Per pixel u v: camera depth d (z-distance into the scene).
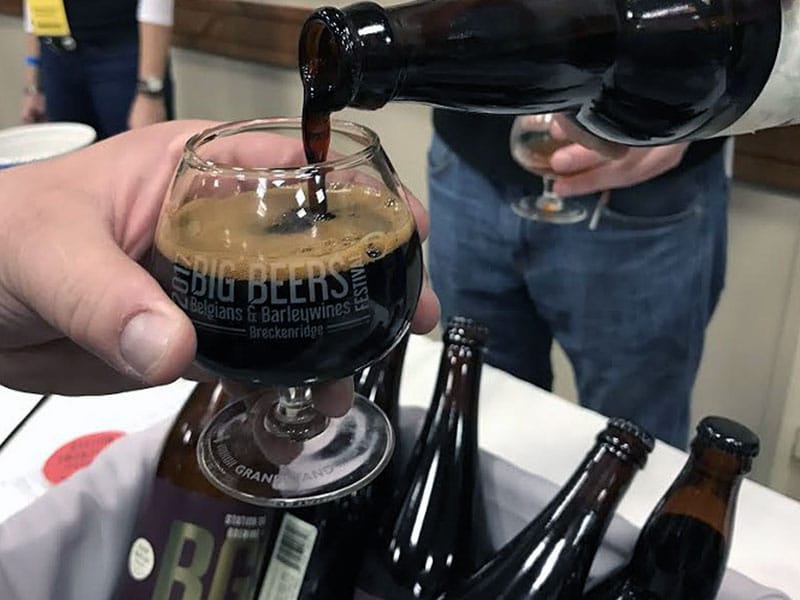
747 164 1.02
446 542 0.50
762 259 1.08
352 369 0.38
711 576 0.44
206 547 0.49
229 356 0.36
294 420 0.48
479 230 0.95
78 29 1.39
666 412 0.96
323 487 0.45
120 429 0.63
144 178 0.48
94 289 0.37
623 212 0.88
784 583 0.50
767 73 0.42
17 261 0.40
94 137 0.97
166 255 0.37
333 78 0.37
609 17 0.40
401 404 0.63
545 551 0.46
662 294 0.90
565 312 0.95
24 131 0.96
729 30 0.41
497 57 0.38
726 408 1.19
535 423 0.63
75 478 0.51
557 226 0.90
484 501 0.50
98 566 0.52
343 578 0.52
